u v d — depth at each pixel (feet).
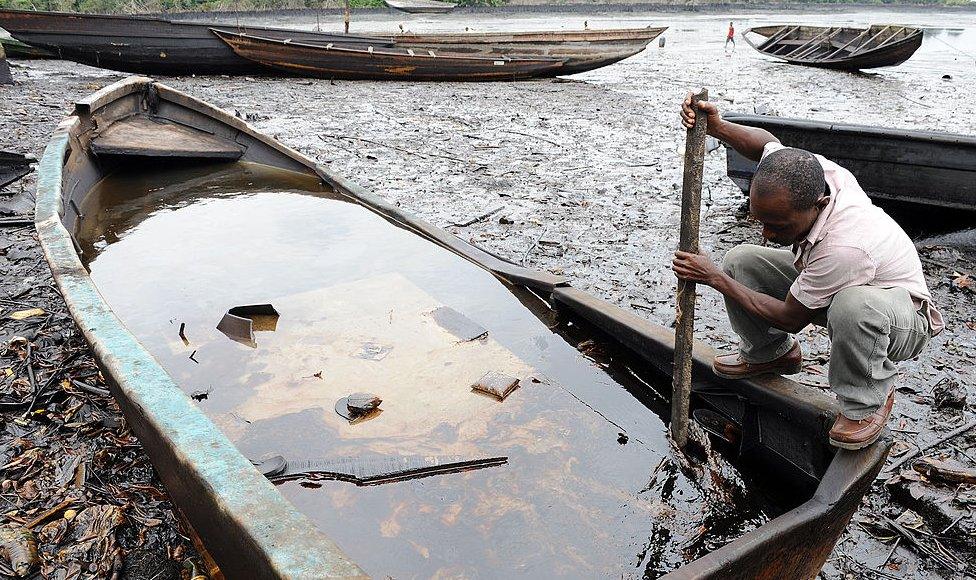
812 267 8.34
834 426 8.46
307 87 49.26
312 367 11.76
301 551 5.80
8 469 10.18
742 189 23.77
